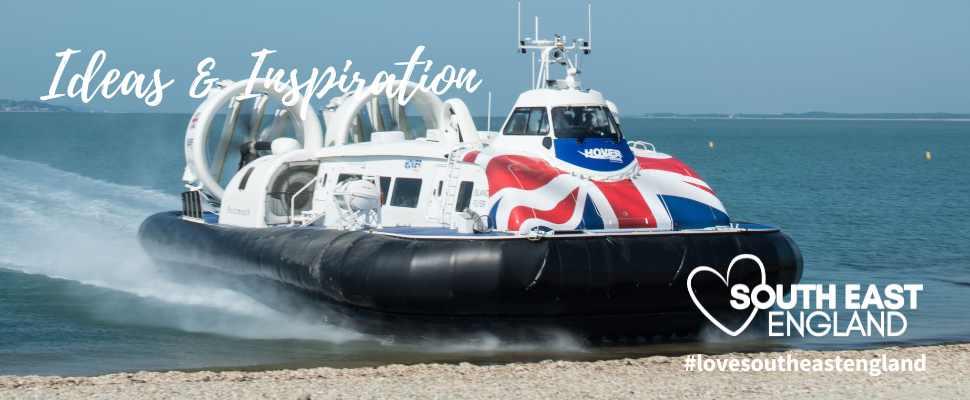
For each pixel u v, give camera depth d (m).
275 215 41.03
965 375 27.94
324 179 40.59
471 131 40.50
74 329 36.41
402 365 29.05
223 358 32.22
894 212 80.06
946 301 41.62
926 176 126.75
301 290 35.44
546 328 31.81
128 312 39.31
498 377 27.33
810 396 25.31
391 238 32.69
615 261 31.17
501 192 33.09
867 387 26.36
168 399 24.72
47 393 25.31
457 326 31.77
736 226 34.53
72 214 65.00
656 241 32.00
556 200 32.91
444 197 35.25
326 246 34.62
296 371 28.27
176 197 75.38
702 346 33.25
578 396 25.19
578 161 34.44
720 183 113.19
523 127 35.88
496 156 34.38
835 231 66.94
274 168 40.62
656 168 36.00
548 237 31.14
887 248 58.03
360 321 33.69
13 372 30.33
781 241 33.81
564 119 35.22
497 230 32.69
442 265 30.86
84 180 87.19
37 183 83.19
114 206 69.06
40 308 39.84
